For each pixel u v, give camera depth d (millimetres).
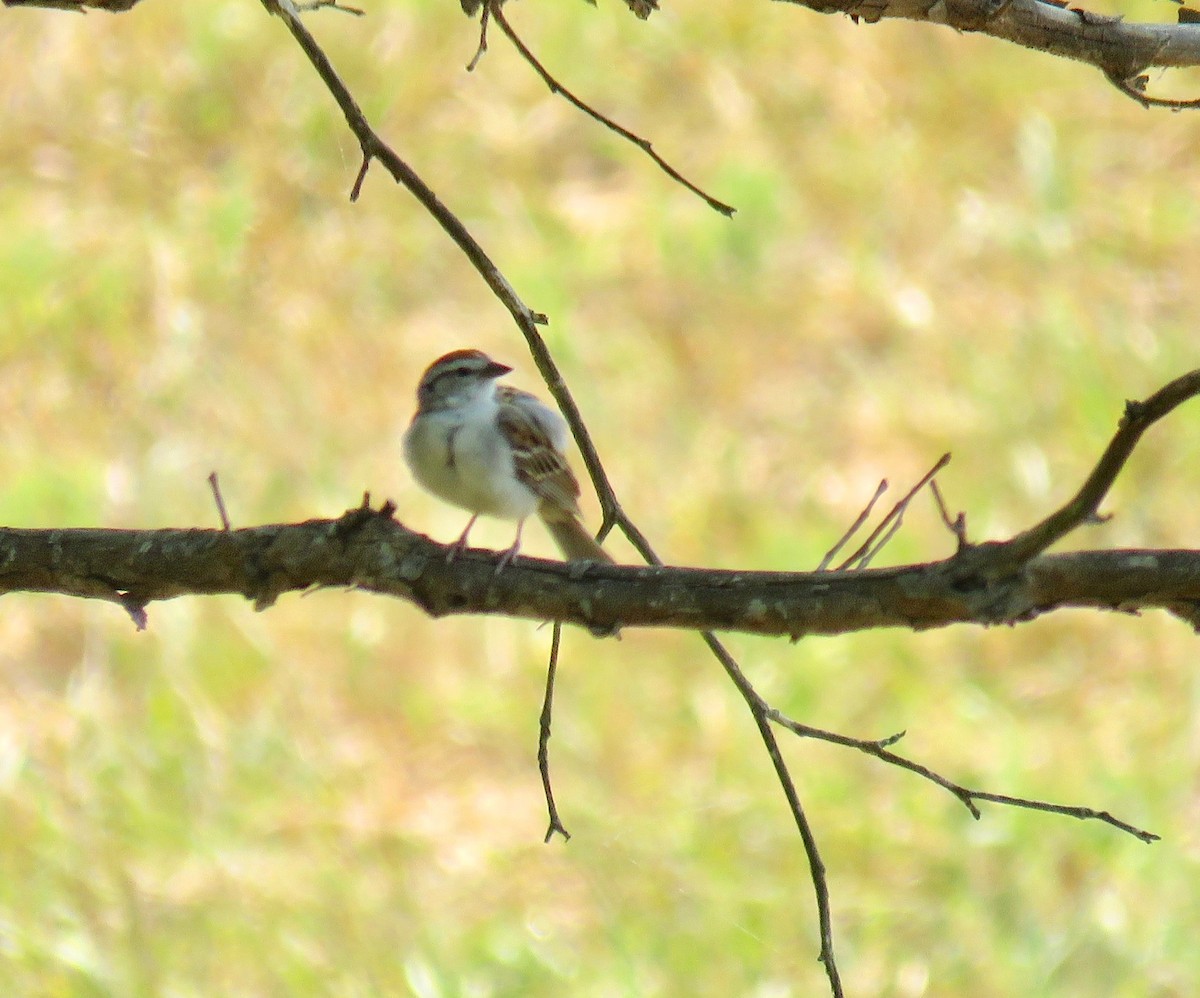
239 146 18438
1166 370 16391
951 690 13531
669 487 15430
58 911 11266
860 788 12711
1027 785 12617
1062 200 18375
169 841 12000
